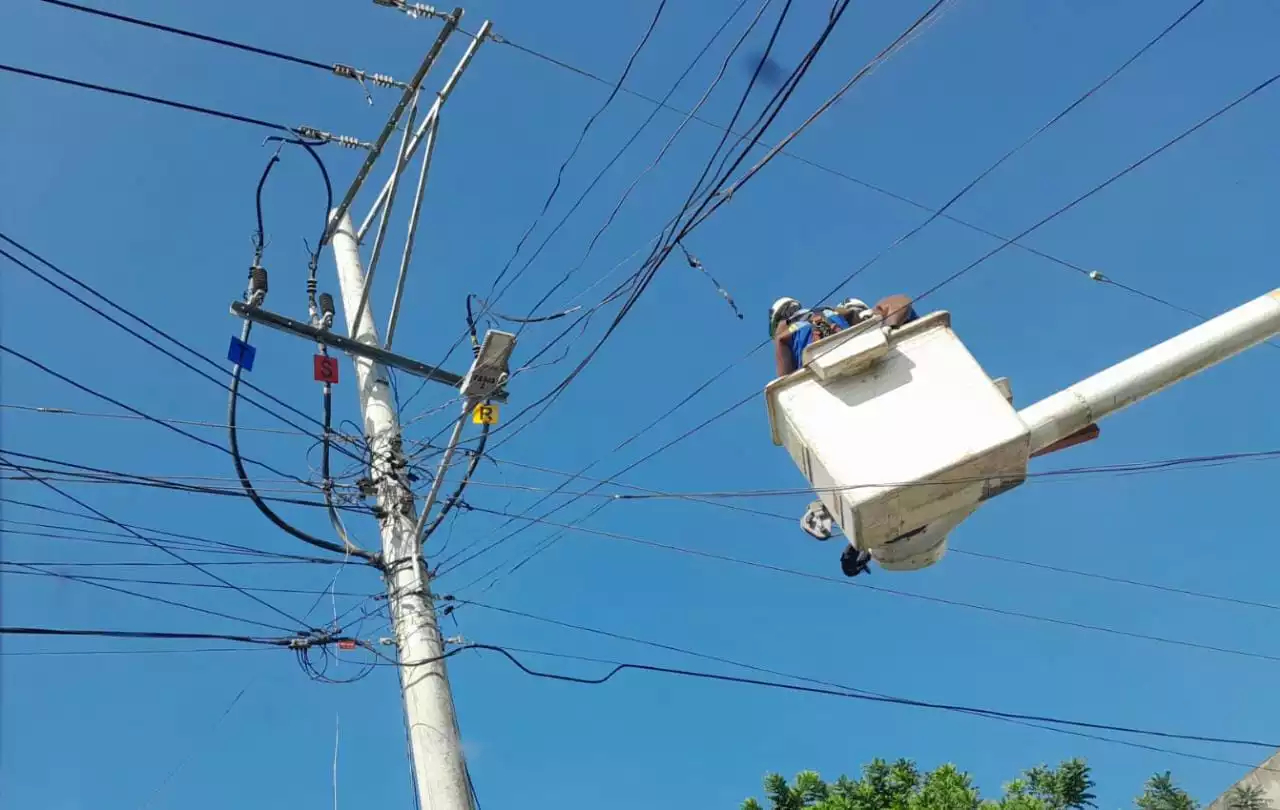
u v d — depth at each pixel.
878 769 17.88
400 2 8.32
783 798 17.66
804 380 4.27
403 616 8.23
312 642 8.10
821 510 4.61
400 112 9.07
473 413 8.94
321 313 9.64
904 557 4.30
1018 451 3.95
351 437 9.01
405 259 9.67
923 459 3.92
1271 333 4.16
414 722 7.71
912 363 4.21
